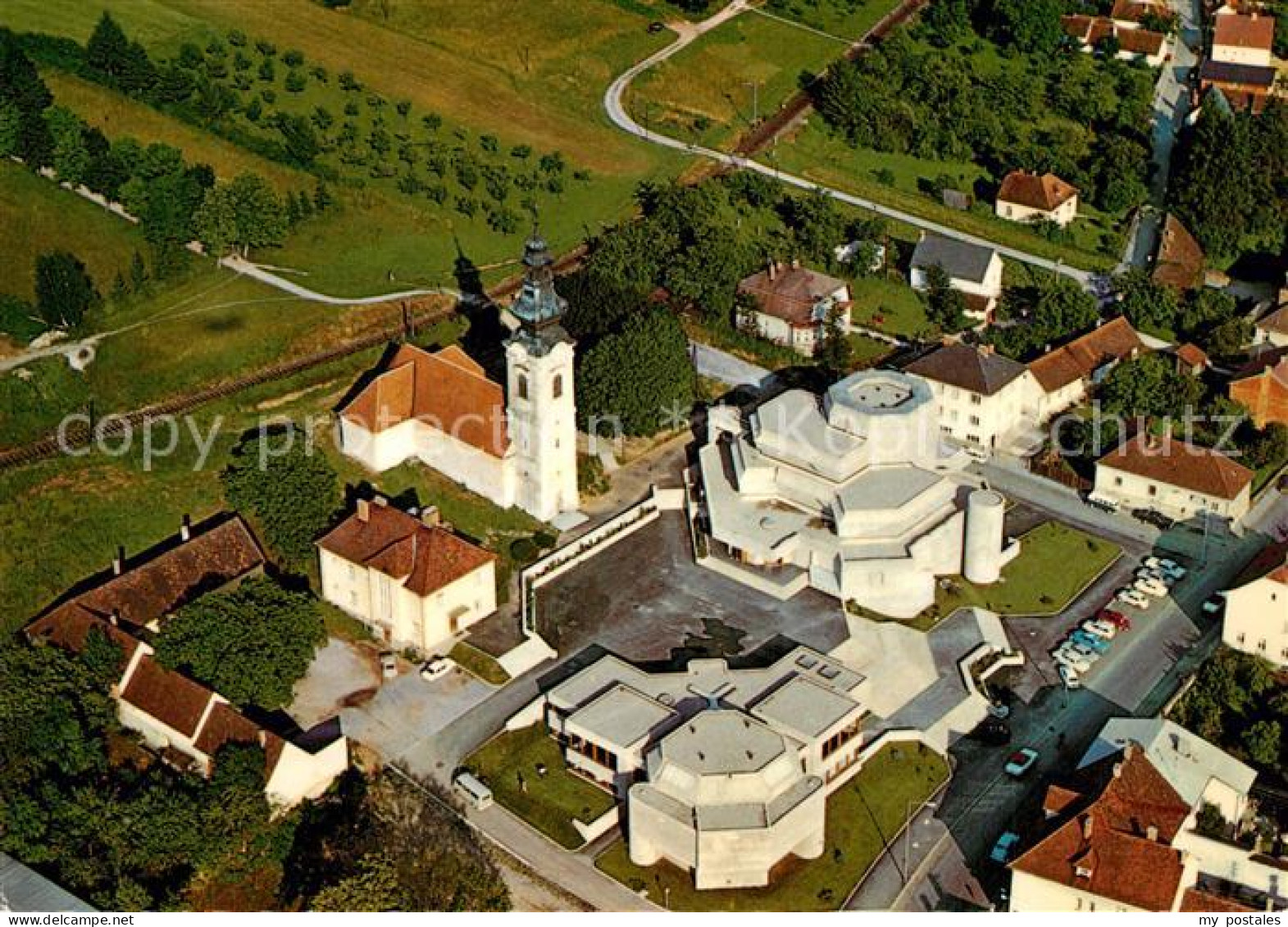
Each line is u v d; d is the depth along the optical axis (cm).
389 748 19325
